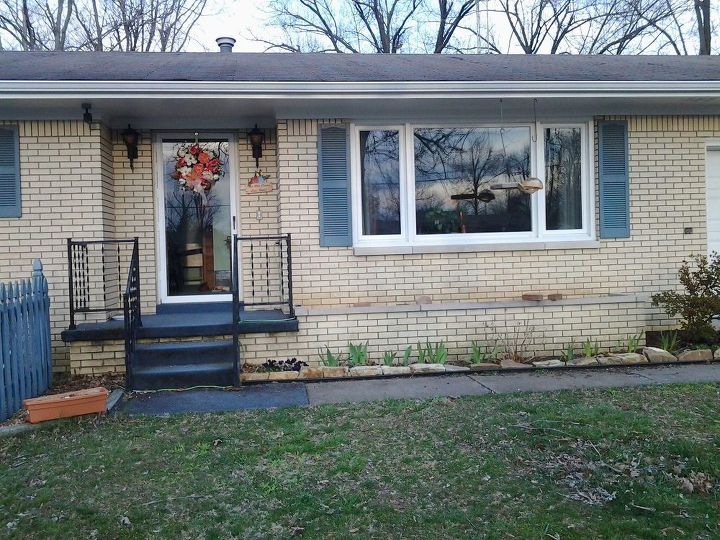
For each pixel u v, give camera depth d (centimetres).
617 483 396
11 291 558
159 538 336
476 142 797
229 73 742
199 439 479
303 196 753
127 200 779
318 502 374
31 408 516
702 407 534
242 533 340
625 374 671
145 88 661
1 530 346
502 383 640
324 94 693
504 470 414
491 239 791
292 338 714
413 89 698
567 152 808
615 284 795
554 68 855
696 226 809
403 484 397
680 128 803
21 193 711
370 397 595
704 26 2172
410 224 777
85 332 670
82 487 398
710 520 351
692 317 738
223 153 827
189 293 823
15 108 699
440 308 740
